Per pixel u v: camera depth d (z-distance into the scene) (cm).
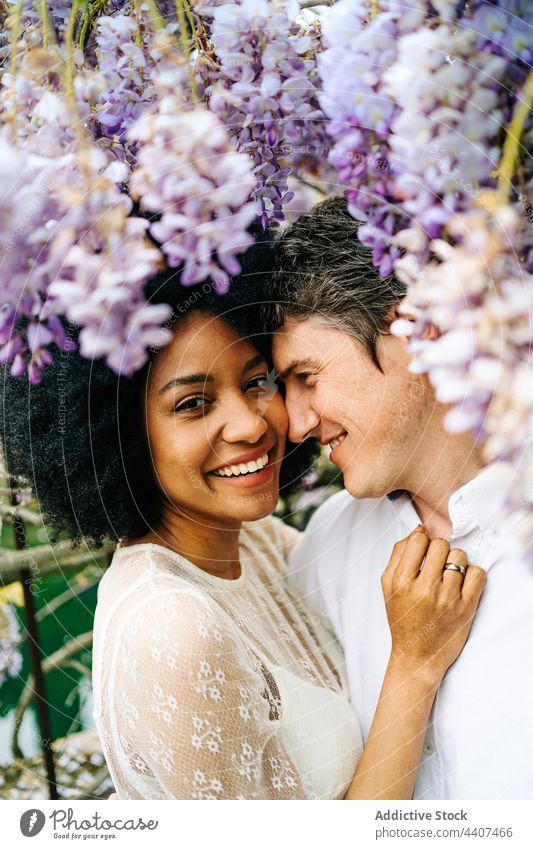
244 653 115
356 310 112
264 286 113
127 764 113
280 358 117
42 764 172
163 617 109
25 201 86
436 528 129
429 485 122
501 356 82
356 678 136
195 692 106
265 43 90
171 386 109
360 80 85
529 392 81
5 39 104
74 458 117
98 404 114
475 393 83
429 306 92
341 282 112
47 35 98
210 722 106
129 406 115
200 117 87
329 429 120
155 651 108
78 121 91
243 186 88
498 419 83
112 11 104
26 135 94
